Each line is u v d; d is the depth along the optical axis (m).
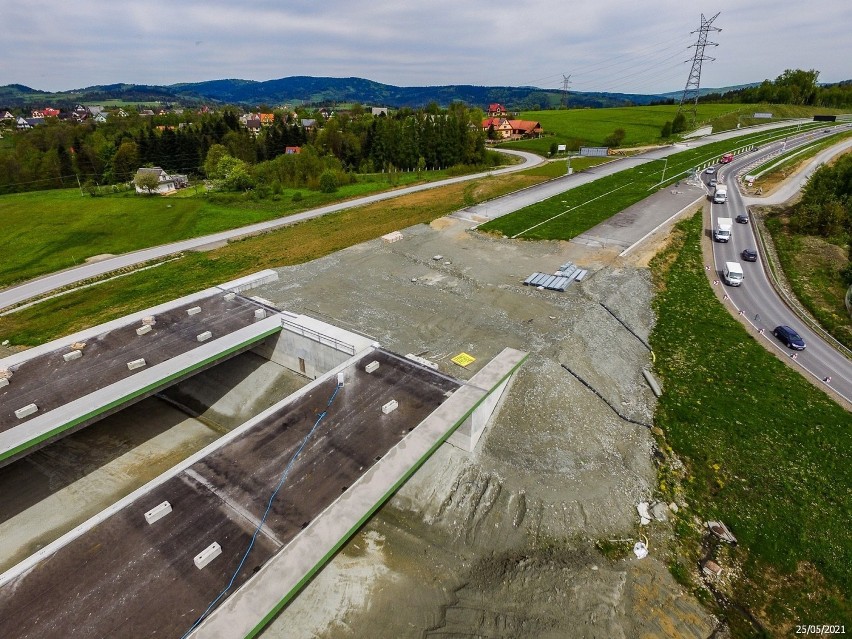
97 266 55.69
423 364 29.31
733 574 22.33
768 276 48.88
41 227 70.50
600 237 56.38
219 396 34.81
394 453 22.11
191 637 14.71
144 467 29.00
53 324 41.78
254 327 34.00
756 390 33.16
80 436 31.25
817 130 121.75
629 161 100.56
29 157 124.50
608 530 23.95
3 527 25.02
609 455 27.59
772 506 25.27
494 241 56.31
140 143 119.12
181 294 46.12
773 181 77.69
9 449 22.53
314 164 102.50
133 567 17.09
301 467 21.48
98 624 15.26
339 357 32.06
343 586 21.69
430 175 107.19
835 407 31.66
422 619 20.52
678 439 29.34
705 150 105.94
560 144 122.81
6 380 27.27
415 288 44.31
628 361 36.22
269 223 72.12
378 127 122.56
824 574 22.22
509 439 27.42
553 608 20.61
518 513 24.28
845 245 53.44
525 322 37.84
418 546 23.53
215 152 114.19
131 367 28.80
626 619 20.34
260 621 15.26
